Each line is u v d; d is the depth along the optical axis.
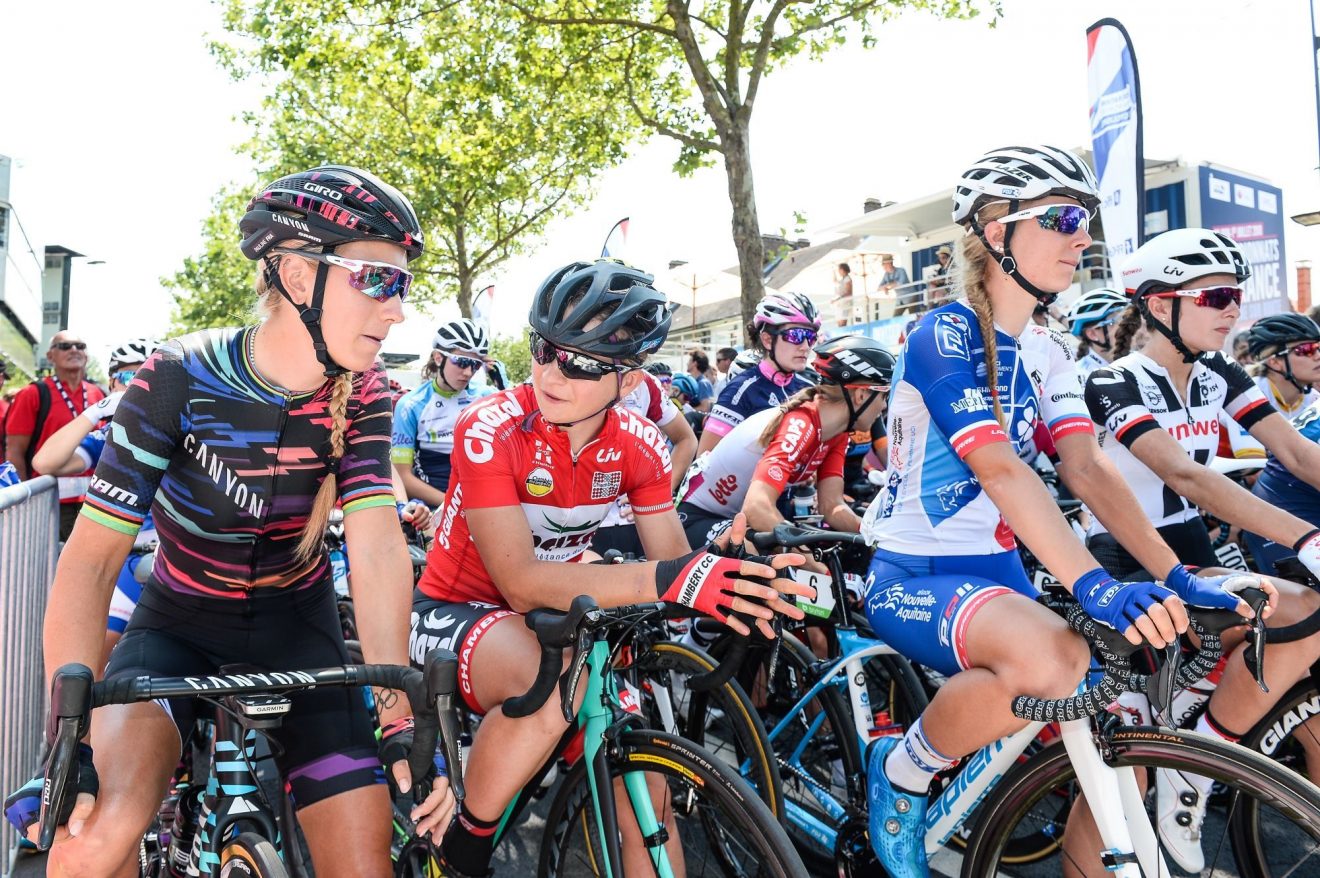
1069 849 1.93
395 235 1.48
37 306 40.16
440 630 1.97
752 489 2.80
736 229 11.77
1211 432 2.62
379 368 1.78
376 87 15.15
